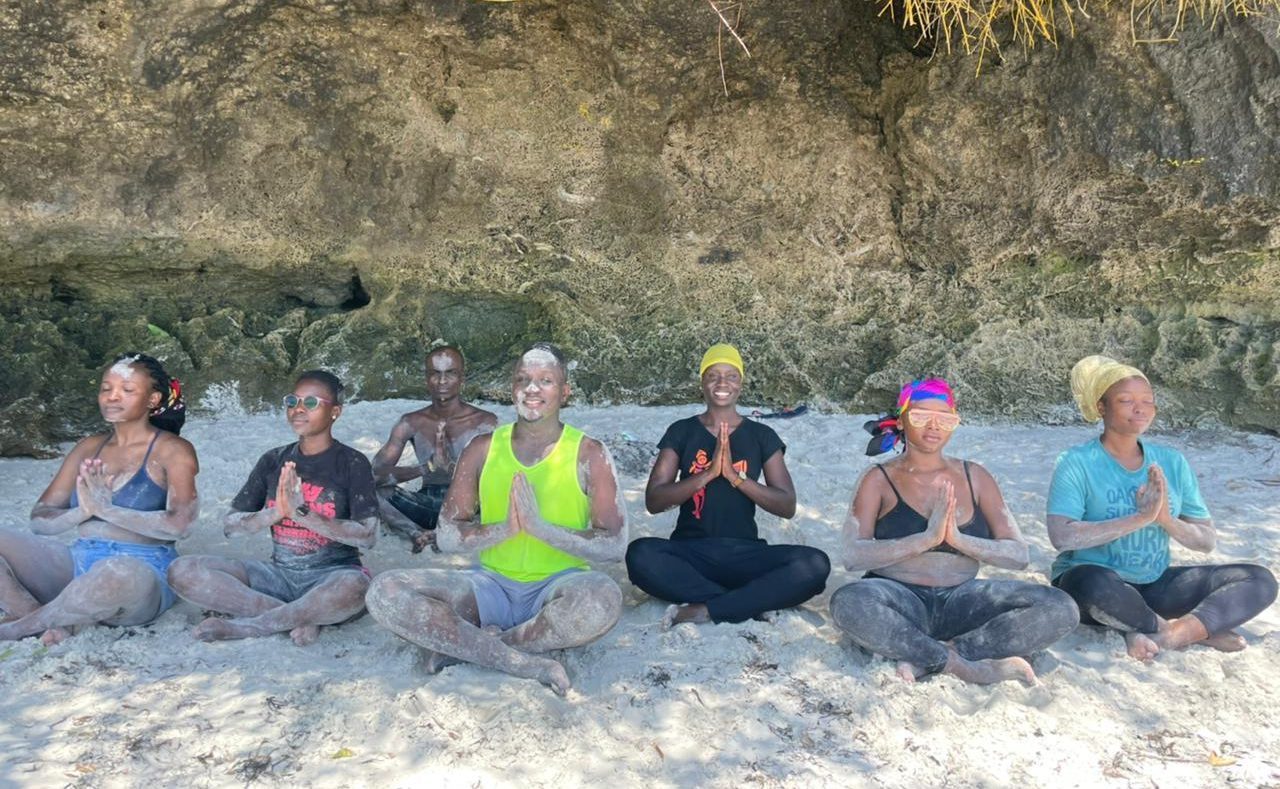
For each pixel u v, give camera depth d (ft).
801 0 26.89
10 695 12.63
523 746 11.66
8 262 27.94
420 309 30.68
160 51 26.43
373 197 30.04
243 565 14.76
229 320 29.32
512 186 30.32
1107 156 26.07
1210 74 24.82
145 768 11.17
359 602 14.53
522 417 13.91
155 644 14.01
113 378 14.88
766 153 29.68
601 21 27.53
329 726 11.99
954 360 28.35
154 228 28.55
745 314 30.40
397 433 19.44
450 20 27.53
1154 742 11.94
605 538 13.78
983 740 11.96
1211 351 26.84
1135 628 14.01
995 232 28.50
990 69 26.71
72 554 14.83
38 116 26.43
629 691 12.89
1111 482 14.74
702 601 15.05
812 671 13.44
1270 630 14.71
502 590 13.82
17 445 24.72
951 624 14.01
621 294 30.94
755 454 16.40
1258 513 19.89
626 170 30.12
